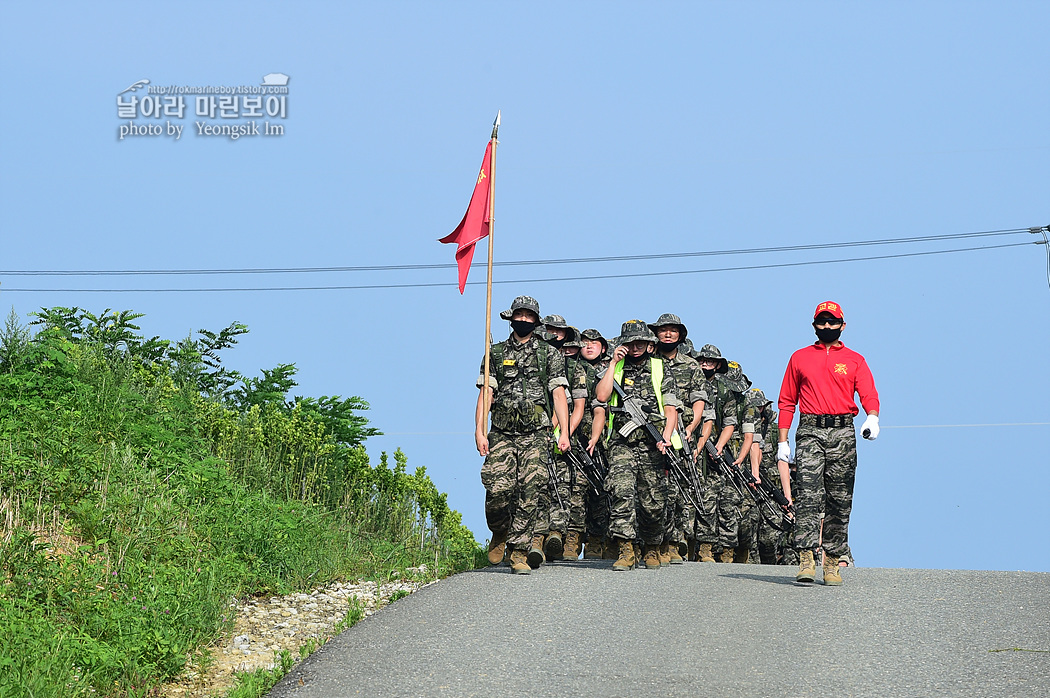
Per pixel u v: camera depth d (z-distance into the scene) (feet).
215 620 111.45
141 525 126.41
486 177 160.97
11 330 162.30
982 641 104.58
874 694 90.12
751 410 201.16
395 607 120.67
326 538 148.25
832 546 134.00
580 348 178.09
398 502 176.65
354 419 206.90
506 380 145.79
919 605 119.85
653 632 109.19
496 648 103.81
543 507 144.15
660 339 168.14
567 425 145.79
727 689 91.71
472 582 135.74
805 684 92.79
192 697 95.81
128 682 95.55
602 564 160.45
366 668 98.27
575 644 104.88
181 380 199.52
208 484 147.74
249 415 186.09
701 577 140.87
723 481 197.16
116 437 149.89
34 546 112.47
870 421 131.64
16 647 93.40
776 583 135.85
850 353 134.21
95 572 112.47
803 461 134.00
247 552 134.62
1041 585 130.72
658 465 150.10
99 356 182.60
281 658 101.50
